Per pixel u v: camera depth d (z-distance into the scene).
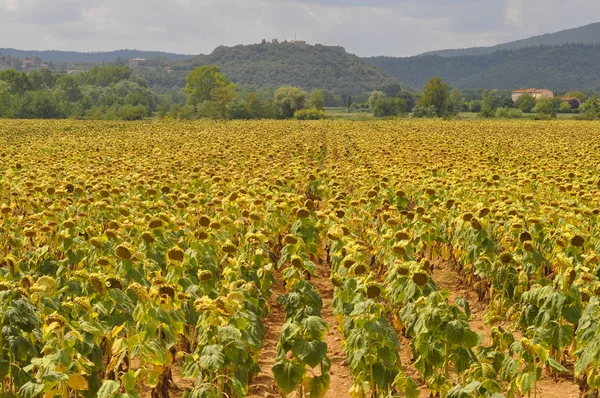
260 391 8.86
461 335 7.16
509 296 10.70
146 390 8.78
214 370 6.31
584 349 7.44
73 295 8.52
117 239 10.52
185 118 138.38
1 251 11.71
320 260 15.17
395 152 31.78
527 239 10.96
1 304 6.98
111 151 32.56
